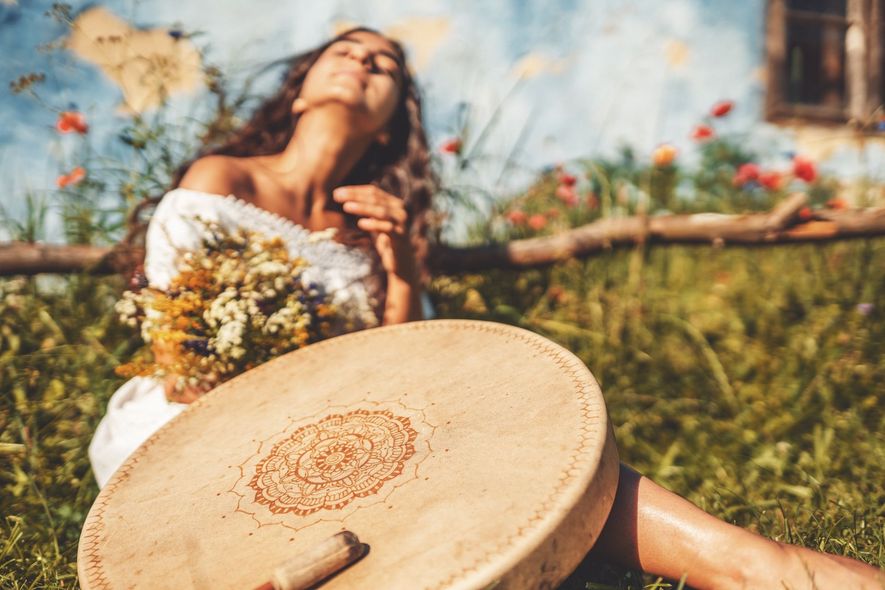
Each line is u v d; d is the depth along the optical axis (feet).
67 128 10.46
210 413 6.15
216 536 4.82
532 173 13.97
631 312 10.86
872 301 10.53
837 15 16.43
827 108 16.33
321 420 5.72
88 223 10.44
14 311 9.82
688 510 5.37
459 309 10.82
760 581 5.02
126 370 6.84
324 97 7.81
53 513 7.31
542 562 4.17
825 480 7.30
